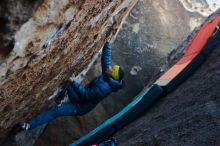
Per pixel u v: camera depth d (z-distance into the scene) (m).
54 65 4.25
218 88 4.19
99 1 3.89
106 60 5.43
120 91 11.27
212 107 3.85
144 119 5.40
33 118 5.26
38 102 5.27
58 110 5.39
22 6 2.31
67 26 3.43
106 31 5.97
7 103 3.87
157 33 13.47
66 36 3.75
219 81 4.33
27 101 4.59
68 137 8.97
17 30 2.45
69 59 4.78
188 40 9.65
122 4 5.45
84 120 9.69
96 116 10.12
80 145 5.73
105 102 10.66
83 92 5.28
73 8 3.14
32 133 6.99
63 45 3.94
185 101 4.71
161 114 4.97
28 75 3.62
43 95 5.15
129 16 13.18
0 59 2.64
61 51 4.06
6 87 3.33
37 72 3.82
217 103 3.89
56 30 3.20
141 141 4.50
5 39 2.45
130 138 5.01
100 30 5.36
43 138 8.40
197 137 3.62
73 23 3.57
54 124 8.83
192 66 5.73
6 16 2.28
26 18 2.40
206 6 15.49
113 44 12.21
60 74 4.98
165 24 13.98
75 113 5.51
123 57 12.15
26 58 3.11
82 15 3.67
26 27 2.54
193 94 4.71
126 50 12.37
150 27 13.45
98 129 5.83
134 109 5.70
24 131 6.29
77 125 9.41
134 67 12.12
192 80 5.37
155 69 12.35
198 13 15.17
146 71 12.24
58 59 4.20
